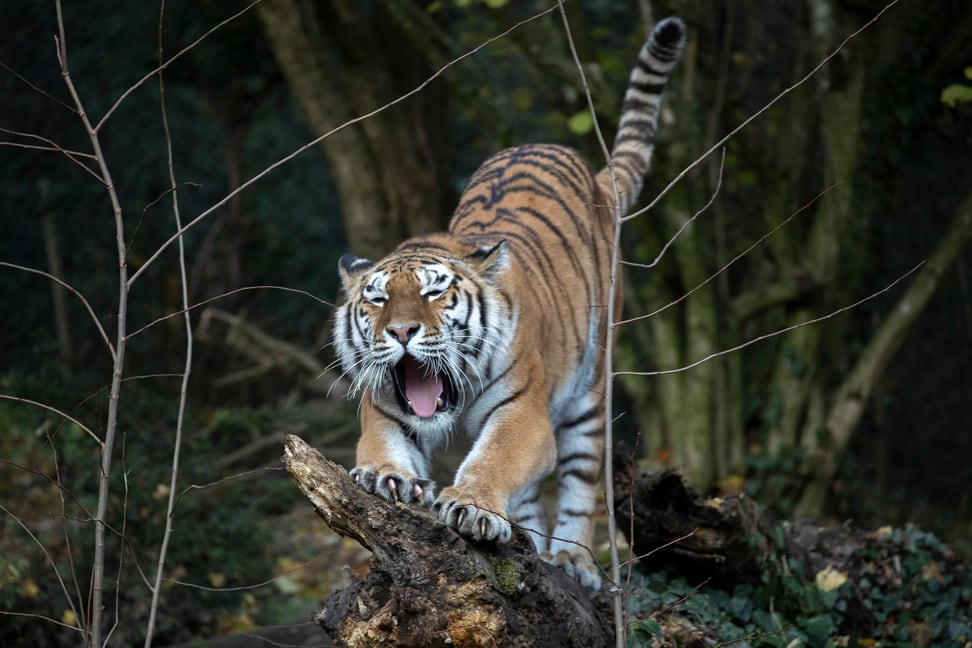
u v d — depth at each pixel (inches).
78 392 461.7
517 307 240.5
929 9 482.6
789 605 267.3
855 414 490.9
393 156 545.0
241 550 416.5
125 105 689.0
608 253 310.7
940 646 286.0
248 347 630.5
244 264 739.4
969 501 532.7
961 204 528.4
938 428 552.7
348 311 238.7
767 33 527.2
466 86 500.1
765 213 493.4
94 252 671.8
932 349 554.3
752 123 500.4
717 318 504.4
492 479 217.0
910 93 488.4
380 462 212.4
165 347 660.1
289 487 547.2
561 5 194.1
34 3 649.6
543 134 647.1
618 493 263.7
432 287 227.1
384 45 581.6
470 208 292.7
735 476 490.6
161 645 367.2
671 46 329.4
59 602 355.6
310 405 620.4
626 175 329.4
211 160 757.9
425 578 189.2
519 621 194.1
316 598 445.4
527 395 236.5
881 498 532.1
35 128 649.6
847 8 475.8
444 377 231.6
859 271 502.0
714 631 247.4
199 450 453.7
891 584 300.0
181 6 619.2
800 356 495.5
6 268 646.5
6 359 628.7
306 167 797.2
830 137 484.1
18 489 438.9
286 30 510.9
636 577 267.7
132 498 374.9
